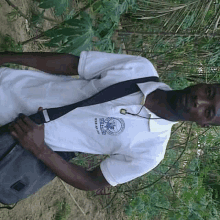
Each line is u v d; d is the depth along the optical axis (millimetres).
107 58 1564
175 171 4535
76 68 1601
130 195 4293
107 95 1418
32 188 1455
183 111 1389
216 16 3244
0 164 1308
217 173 4773
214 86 1388
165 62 4133
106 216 4031
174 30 3801
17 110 1530
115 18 2770
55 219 3039
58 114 1396
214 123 1423
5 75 1552
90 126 1499
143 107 1439
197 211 4414
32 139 1324
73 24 2199
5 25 2385
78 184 1518
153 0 3703
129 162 1524
